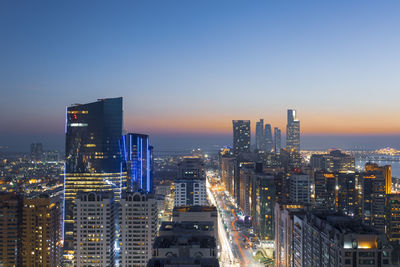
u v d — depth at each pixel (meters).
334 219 199.50
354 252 169.12
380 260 168.50
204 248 182.00
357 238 170.50
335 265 175.38
